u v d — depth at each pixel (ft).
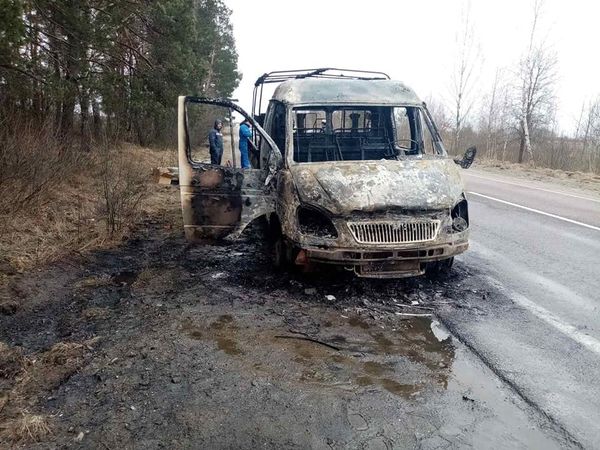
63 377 11.76
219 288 17.97
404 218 16.26
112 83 42.75
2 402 10.62
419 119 21.13
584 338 14.32
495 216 31.91
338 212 16.01
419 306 16.58
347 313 15.94
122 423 10.00
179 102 17.93
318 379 11.85
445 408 10.78
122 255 22.15
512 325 15.19
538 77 84.48
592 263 21.66
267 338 14.02
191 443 9.43
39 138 28.53
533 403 11.04
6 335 14.12
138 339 13.76
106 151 33.94
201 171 18.33
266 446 9.39
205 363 12.46
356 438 9.70
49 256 20.27
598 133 92.79
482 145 104.12
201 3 107.04
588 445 9.67
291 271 19.31
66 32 38.24
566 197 40.86
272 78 30.22
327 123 20.83
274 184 18.63
